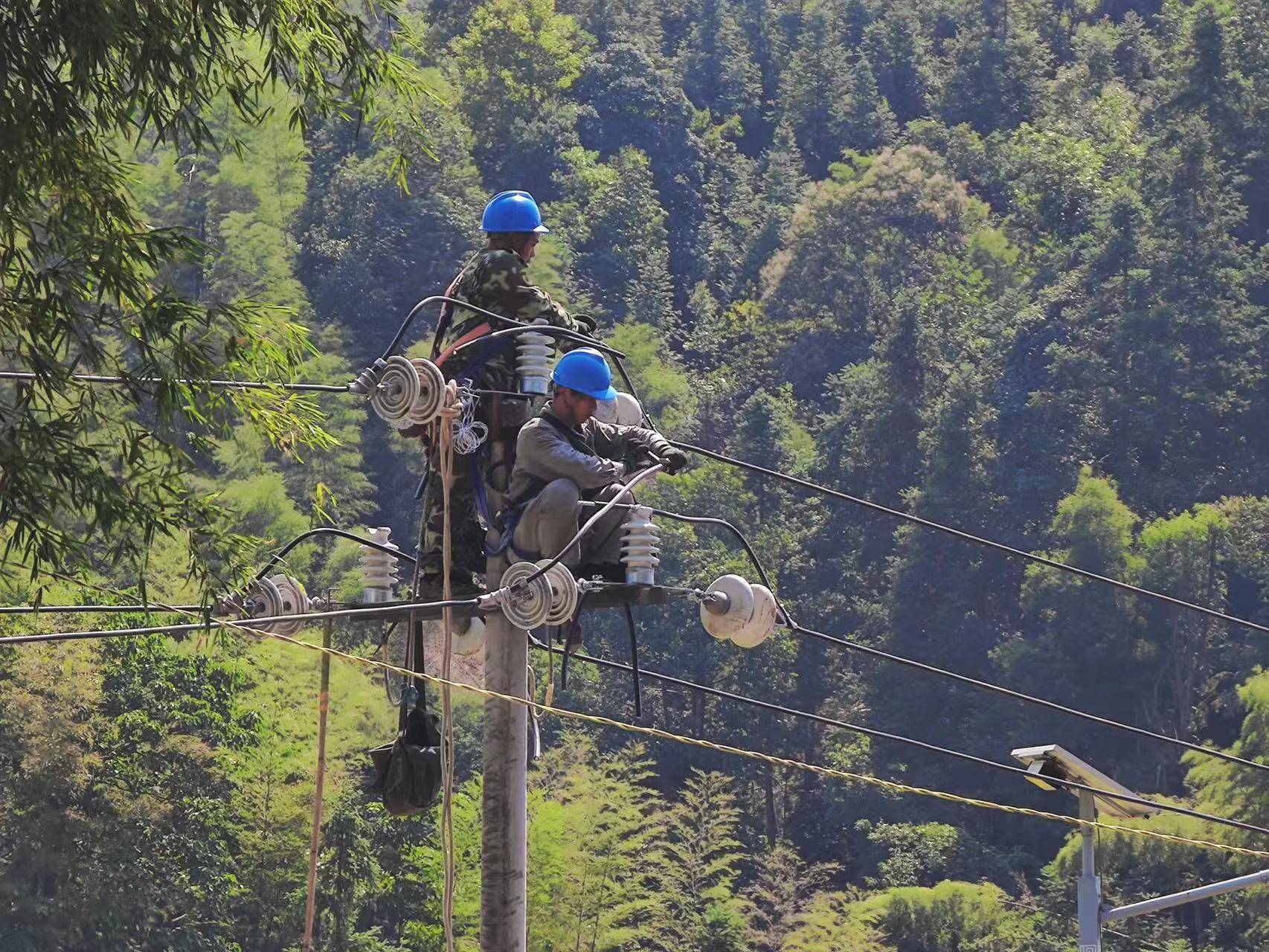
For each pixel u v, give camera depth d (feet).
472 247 495.41
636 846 243.81
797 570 408.67
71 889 195.62
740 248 594.65
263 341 43.42
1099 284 482.28
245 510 328.90
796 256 541.75
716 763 349.82
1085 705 381.81
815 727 374.02
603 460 40.29
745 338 538.47
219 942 204.74
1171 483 440.86
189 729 212.64
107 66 42.34
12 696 196.54
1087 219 547.49
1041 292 497.05
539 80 586.04
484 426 41.34
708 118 654.53
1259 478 444.55
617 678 352.28
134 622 208.13
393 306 484.33
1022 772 67.67
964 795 367.25
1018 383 458.91
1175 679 383.86
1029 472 434.30
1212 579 388.78
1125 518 395.55
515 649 40.27
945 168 580.30
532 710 41.14
